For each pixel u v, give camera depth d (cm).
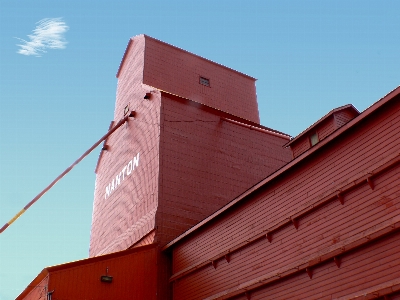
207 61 4472
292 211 2083
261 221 2259
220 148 3644
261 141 3944
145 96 3753
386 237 1642
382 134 1766
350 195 1836
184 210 3195
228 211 2516
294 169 2142
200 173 3428
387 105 1767
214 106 4216
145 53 4094
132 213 3450
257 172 3756
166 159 3312
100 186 4347
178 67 4225
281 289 2048
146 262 2842
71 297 2473
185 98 3681
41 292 2516
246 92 4609
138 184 3500
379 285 1609
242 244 2330
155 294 2780
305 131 2566
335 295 1775
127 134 3981
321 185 1973
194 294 2614
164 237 3003
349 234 1786
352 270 1738
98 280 2605
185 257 2778
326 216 1916
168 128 3456
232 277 2359
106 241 3797
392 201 1656
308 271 1912
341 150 1928
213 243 2567
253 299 2198
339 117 2422
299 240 2016
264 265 2170
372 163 1770
